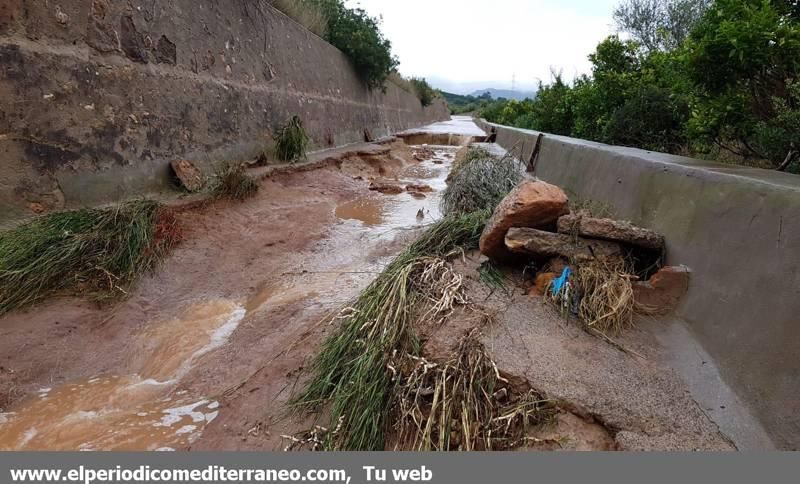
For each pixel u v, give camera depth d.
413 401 2.50
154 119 5.77
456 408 2.38
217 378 3.14
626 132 8.35
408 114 27.52
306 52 11.39
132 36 5.46
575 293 3.16
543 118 15.45
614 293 3.07
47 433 2.63
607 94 10.59
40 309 3.53
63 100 4.55
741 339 2.38
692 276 2.97
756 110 4.41
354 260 5.31
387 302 3.12
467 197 6.51
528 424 2.34
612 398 2.37
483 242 3.86
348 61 15.09
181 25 6.38
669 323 2.96
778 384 2.09
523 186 3.77
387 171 11.63
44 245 3.86
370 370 2.64
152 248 4.46
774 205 2.46
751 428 2.08
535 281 3.59
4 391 2.87
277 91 9.45
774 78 4.14
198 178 6.17
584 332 2.96
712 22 4.19
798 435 1.91
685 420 2.24
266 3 9.29
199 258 4.80
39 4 4.32
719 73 4.28
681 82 8.04
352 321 3.11
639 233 3.37
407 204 7.88
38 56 4.32
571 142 6.90
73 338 3.43
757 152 4.79
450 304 3.13
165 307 4.05
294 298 4.21
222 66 7.43
